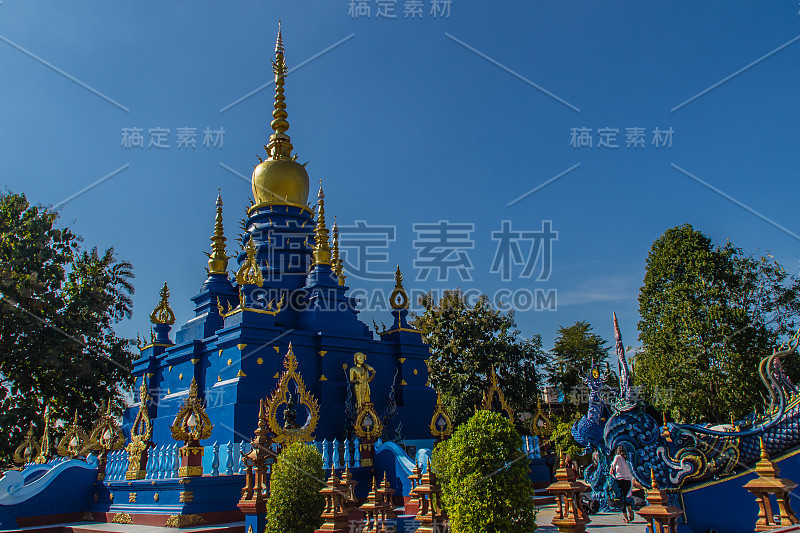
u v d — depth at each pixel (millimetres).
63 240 46656
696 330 41469
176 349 34219
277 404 25281
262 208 39969
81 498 25172
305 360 31609
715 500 14883
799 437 14695
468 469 13438
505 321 54625
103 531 21000
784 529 11039
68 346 42344
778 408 15109
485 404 33312
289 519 17203
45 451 34812
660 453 15438
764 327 40969
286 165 40375
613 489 16312
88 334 45062
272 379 29688
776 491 12352
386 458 25172
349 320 34406
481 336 53438
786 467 14625
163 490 21672
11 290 40281
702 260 43000
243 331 29594
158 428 32188
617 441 15930
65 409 44938
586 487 14477
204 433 21547
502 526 12961
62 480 24922
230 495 21453
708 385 40688
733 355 40062
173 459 22219
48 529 23359
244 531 20141
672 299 44031
